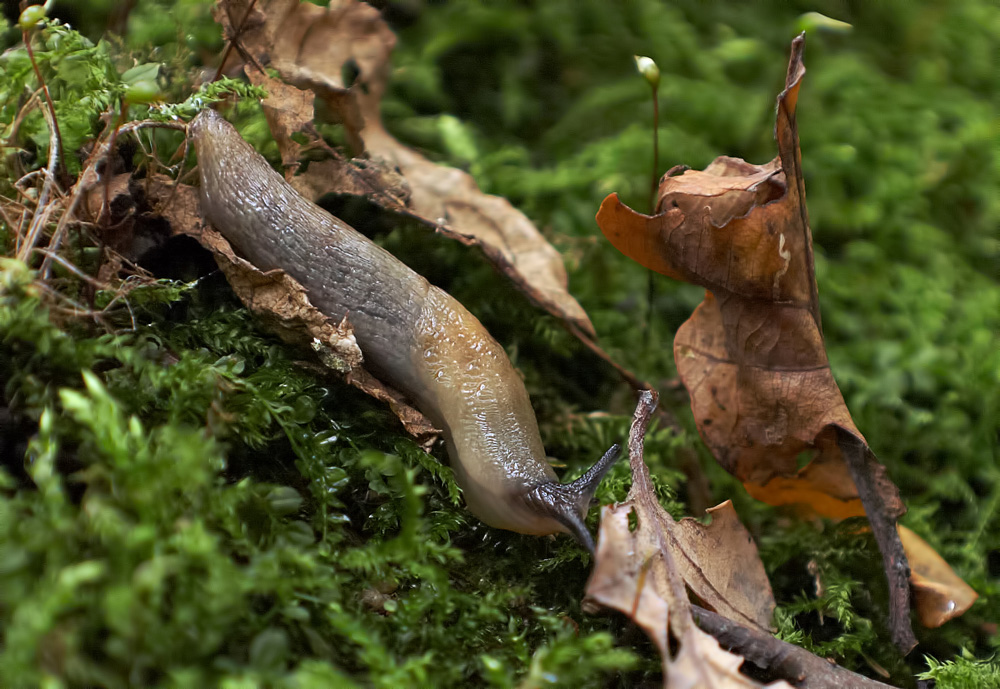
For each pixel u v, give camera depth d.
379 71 0.22
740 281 0.20
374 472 0.20
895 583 0.20
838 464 0.20
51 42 0.21
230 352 0.20
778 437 0.20
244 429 0.19
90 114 0.20
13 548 0.17
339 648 0.18
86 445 0.18
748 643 0.19
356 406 0.20
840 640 0.20
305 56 0.22
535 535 0.20
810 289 0.20
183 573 0.17
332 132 0.22
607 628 0.20
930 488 0.22
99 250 0.19
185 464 0.18
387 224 0.22
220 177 0.20
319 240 0.20
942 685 0.19
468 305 0.22
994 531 0.22
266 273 0.20
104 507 0.17
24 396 0.18
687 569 0.19
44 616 0.17
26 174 0.20
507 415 0.20
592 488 0.20
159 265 0.20
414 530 0.18
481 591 0.20
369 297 0.20
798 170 0.20
